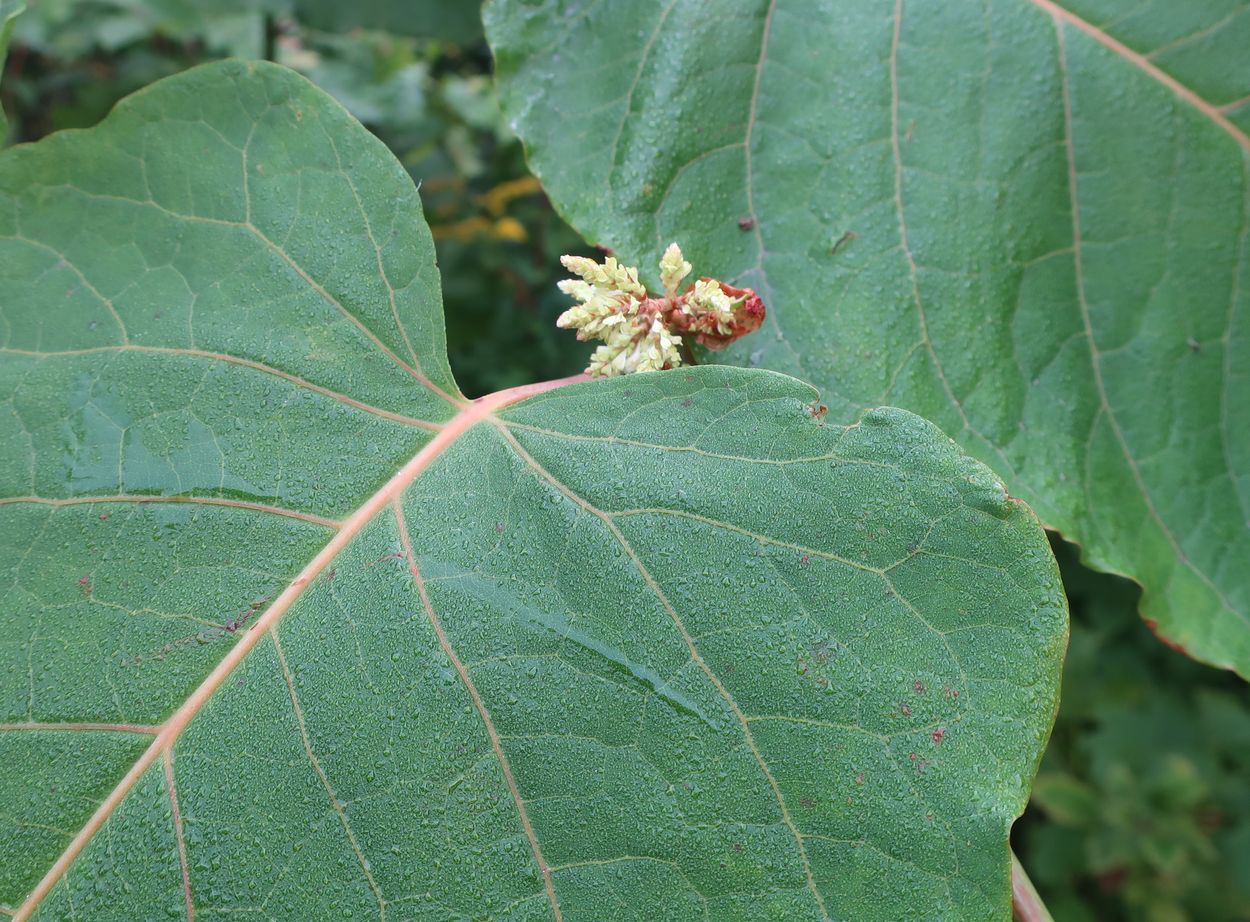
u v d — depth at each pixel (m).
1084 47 0.27
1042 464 0.25
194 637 0.21
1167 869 0.51
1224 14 0.27
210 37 0.62
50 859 0.20
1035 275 0.26
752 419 0.22
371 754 0.20
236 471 0.22
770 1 0.27
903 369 0.25
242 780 0.20
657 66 0.27
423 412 0.23
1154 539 0.26
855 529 0.21
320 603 0.21
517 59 0.27
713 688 0.20
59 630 0.21
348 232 0.23
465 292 0.56
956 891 0.20
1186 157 0.27
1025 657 0.20
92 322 0.22
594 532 0.21
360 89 0.64
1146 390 0.26
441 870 0.20
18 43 0.58
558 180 0.27
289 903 0.20
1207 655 0.25
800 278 0.26
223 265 0.23
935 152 0.26
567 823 0.20
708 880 0.20
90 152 0.23
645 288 0.26
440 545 0.22
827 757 0.20
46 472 0.22
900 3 0.27
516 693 0.21
